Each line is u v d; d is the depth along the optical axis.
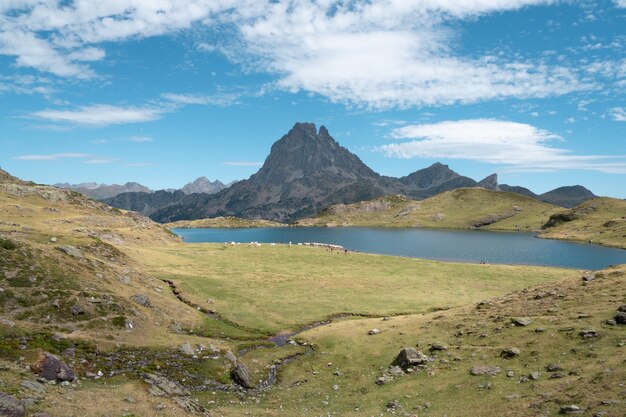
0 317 43.28
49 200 187.75
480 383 35.00
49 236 88.94
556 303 48.91
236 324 66.62
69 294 52.59
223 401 37.50
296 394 40.81
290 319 70.38
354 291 89.81
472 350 42.56
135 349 46.34
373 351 50.38
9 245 57.75
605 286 49.16
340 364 48.59
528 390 31.22
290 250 150.38
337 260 131.88
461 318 54.62
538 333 41.19
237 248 151.88
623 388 26.28
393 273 112.19
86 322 48.75
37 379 27.95
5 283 49.84
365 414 33.56
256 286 90.12
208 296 79.75
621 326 37.00
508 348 39.72
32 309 47.06
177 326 59.50
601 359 32.16
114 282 65.75
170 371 42.59
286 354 53.47
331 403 37.59
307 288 91.00
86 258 69.44
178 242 172.38
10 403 21.38
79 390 29.05
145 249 123.38
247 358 51.78
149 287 75.31
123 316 52.78
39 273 54.94
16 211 146.88
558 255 198.75
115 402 27.48
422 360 42.94
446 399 34.00
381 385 40.41
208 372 44.62
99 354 42.38
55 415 22.66
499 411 29.05
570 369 32.56
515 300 55.81
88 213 188.12
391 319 63.78
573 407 25.56
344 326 62.62
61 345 41.44
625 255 198.25
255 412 34.53
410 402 34.94
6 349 31.80
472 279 104.94
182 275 92.62
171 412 28.03
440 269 118.56
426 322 57.19
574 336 37.94
